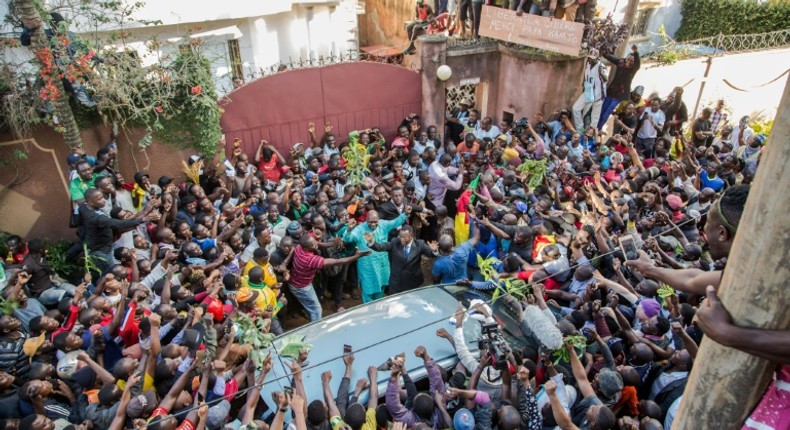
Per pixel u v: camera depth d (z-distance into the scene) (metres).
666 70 14.56
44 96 8.22
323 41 15.29
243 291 6.23
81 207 7.66
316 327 6.31
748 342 1.71
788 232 1.60
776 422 1.83
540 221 8.16
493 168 10.24
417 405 4.99
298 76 11.29
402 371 5.29
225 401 4.99
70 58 8.51
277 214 8.43
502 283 6.70
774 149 1.61
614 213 8.12
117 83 8.92
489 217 8.44
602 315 5.96
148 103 9.54
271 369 5.73
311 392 5.41
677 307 5.85
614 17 18.36
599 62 12.62
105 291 6.61
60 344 5.51
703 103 15.34
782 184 1.59
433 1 16.31
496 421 4.86
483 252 7.94
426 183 9.81
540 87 12.40
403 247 7.76
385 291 8.77
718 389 1.91
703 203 9.09
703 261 7.05
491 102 13.63
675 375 5.19
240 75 14.00
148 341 5.43
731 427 1.92
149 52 10.02
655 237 7.41
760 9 17.83
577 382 5.13
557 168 10.16
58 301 7.29
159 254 7.59
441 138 12.91
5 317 5.89
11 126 8.66
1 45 8.51
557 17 12.19
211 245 7.74
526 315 5.66
